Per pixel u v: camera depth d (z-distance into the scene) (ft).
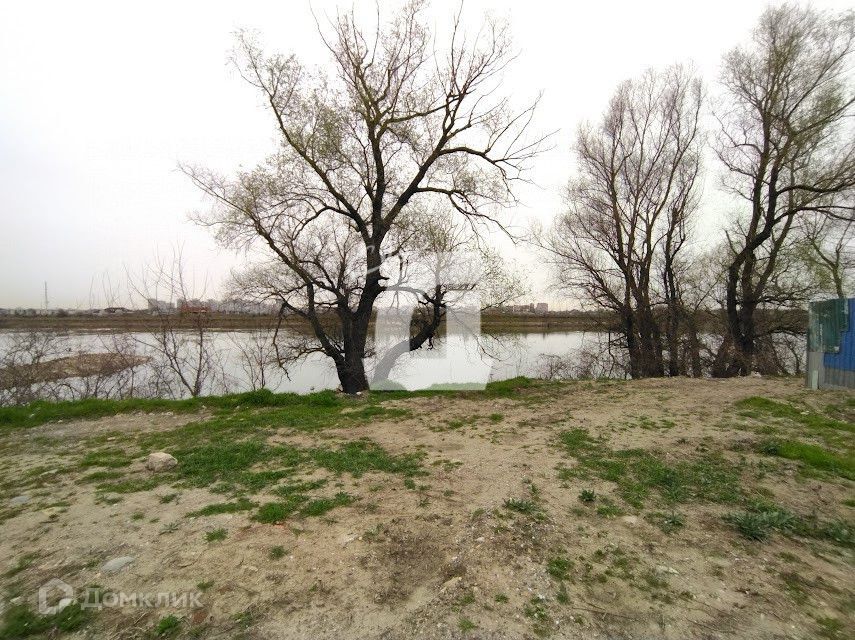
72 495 14.71
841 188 47.73
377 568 10.30
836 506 13.55
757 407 26.61
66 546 11.23
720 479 15.53
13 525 12.45
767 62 53.21
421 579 9.95
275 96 37.81
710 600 9.21
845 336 31.40
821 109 50.57
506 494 14.30
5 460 19.01
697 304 66.59
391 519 12.64
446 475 16.24
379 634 8.23
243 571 10.09
